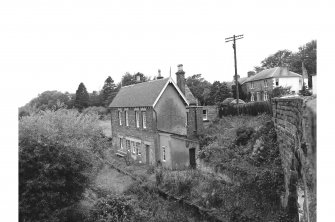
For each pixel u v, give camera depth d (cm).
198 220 1317
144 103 2419
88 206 1344
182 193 1508
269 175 1080
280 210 990
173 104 2402
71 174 1187
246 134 1596
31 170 1114
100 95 6944
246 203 1175
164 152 2239
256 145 1359
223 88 5009
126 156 2545
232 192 1281
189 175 1606
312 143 593
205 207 1330
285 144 990
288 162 938
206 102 5138
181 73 2609
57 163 1123
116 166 2266
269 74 4706
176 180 1580
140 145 2536
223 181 1395
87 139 1512
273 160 1187
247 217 1114
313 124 586
